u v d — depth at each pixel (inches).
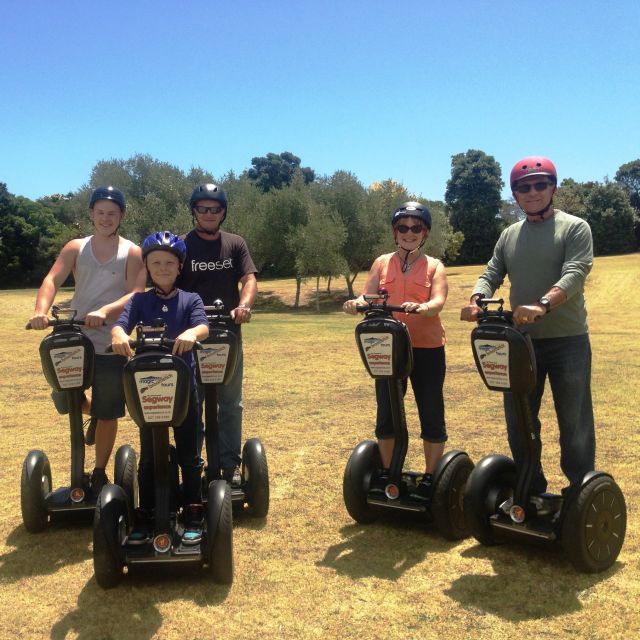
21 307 1184.8
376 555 145.1
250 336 661.3
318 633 112.4
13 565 142.5
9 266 2249.0
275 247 1521.9
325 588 129.3
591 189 2721.5
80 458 157.9
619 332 738.8
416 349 161.6
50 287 164.1
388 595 125.9
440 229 1792.6
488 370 131.5
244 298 173.5
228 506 130.4
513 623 114.0
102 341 162.6
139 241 1363.2
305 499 182.9
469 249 2758.4
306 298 1636.3
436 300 154.5
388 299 164.2
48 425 279.0
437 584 130.0
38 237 2277.3
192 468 147.0
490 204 2755.9
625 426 254.8
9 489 192.9
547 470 199.6
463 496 145.6
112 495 130.5
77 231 1648.6
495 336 128.6
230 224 1480.1
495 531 139.9
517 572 134.1
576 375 141.6
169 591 128.9
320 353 518.9
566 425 144.3
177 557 127.6
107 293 167.9
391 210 1540.4
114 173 1478.8
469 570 135.9
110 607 122.8
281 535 157.8
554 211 145.6
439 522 148.9
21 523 166.9
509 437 149.4
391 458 159.5
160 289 144.3
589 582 128.7
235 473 177.0
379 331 146.8
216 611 120.7
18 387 377.7
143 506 143.0
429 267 162.4
